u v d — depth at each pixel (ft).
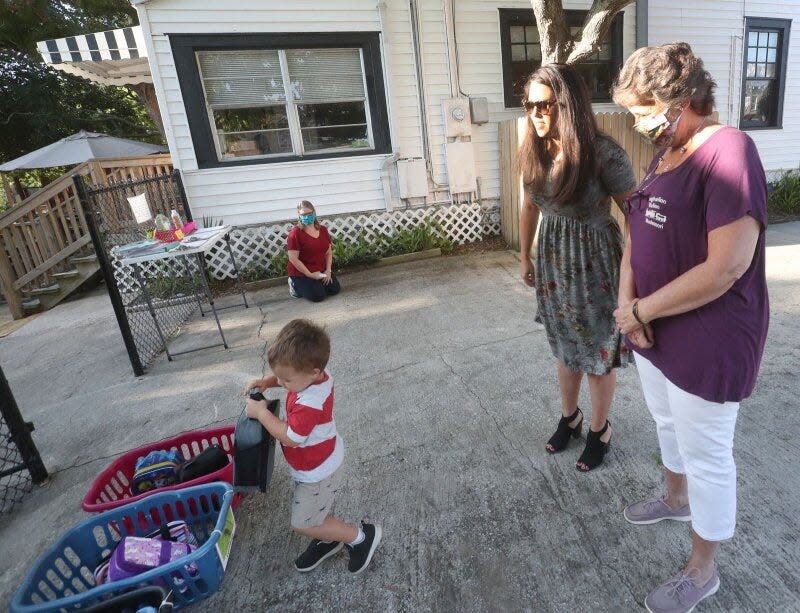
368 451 8.73
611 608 5.39
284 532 7.14
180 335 16.31
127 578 5.57
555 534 6.47
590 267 6.62
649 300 4.63
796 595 5.27
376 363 12.37
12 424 8.69
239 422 6.50
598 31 16.71
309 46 20.84
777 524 6.19
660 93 4.09
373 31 21.22
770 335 11.59
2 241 22.16
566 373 7.50
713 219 4.00
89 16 44.80
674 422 4.95
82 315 21.04
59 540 6.24
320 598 5.99
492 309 15.46
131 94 51.49
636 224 4.89
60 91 45.24
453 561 6.25
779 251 19.07
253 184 21.67
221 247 21.71
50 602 5.27
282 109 21.66
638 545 6.14
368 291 18.84
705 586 5.16
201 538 6.96
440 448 8.59
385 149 22.70
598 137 5.98
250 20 19.98
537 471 7.70
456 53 22.27
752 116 28.76
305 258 17.83
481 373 11.21
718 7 25.67
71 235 24.64
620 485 7.18
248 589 6.23
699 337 4.42
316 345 5.42
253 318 17.17
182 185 20.59
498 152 23.88
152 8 19.06
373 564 6.35
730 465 4.73
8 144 44.27
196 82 20.16
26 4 40.81
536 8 17.81
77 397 12.62
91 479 9.08
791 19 27.43
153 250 13.25
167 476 7.68
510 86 23.57
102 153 28.07
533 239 7.72
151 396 12.16
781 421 8.27
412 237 22.91
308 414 5.48
